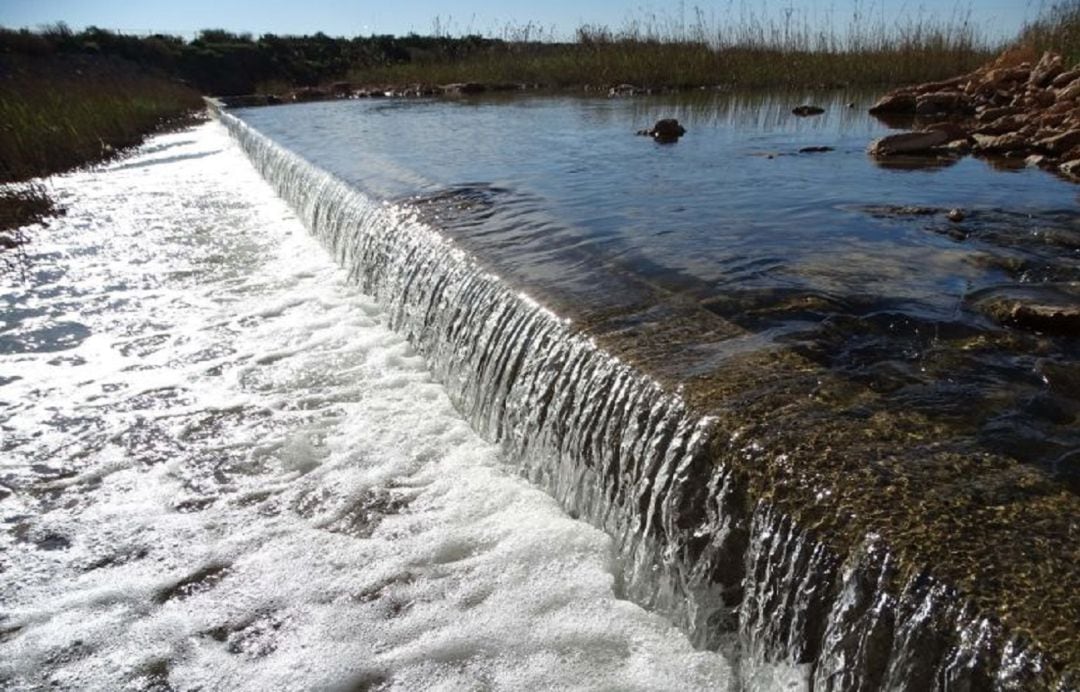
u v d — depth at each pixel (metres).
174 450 4.98
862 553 2.34
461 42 37.09
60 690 3.14
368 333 6.63
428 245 6.25
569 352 4.01
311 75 42.09
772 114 15.97
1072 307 3.92
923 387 3.29
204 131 24.11
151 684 3.14
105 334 7.03
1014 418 3.02
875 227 6.02
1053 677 1.84
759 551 2.67
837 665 2.34
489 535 3.79
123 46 38.81
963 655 2.02
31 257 9.62
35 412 5.58
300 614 3.44
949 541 2.30
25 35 35.69
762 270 4.94
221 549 3.95
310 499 4.32
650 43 26.20
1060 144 9.35
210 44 43.03
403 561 3.68
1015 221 6.14
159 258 9.41
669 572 3.10
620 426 3.47
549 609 3.24
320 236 9.62
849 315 4.12
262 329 6.92
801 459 2.75
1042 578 2.12
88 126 19.66
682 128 12.61
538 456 4.16
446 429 4.96
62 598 3.67
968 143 10.45
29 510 4.41
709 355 3.64
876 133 12.37
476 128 14.75
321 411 5.32
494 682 2.95
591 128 14.07
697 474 2.99
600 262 5.27
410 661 3.09
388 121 17.28
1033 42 17.30
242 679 3.12
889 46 22.56
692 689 2.78
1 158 15.95
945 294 4.43
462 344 5.23
